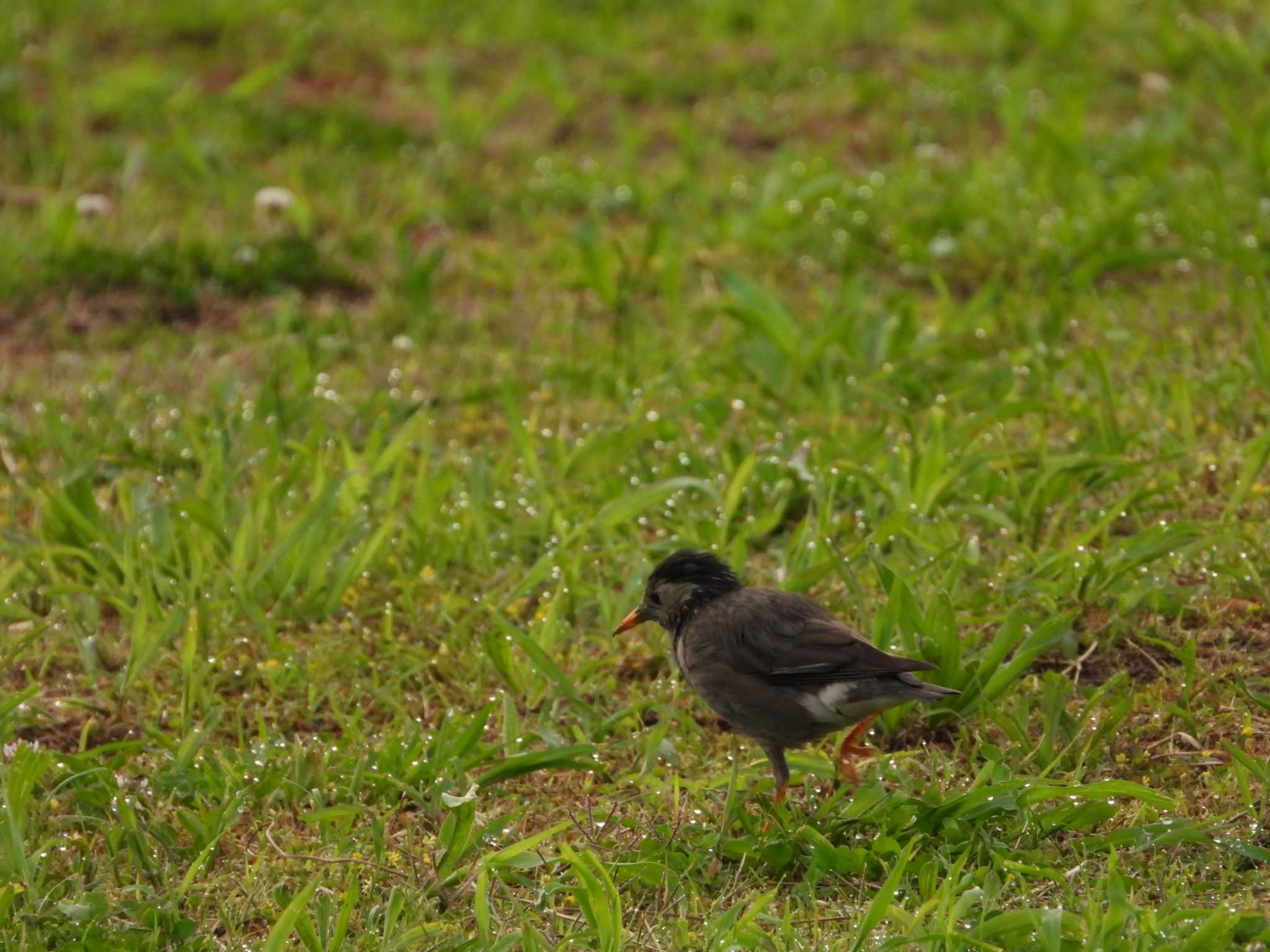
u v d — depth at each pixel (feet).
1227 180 57.16
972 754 29.96
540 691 33.55
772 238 56.24
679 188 61.82
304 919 24.93
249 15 77.66
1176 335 47.14
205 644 35.22
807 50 73.15
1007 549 37.17
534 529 39.06
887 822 27.50
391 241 58.59
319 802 29.60
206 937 25.76
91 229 58.18
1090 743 29.60
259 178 62.59
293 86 72.13
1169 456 38.55
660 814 28.99
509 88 67.10
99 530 38.60
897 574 32.50
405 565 38.68
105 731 33.35
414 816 29.48
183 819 28.48
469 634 35.76
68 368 50.31
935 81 69.00
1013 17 72.90
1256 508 37.60
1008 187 58.03
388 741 30.99
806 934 25.20
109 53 74.54
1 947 25.22
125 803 28.09
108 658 35.81
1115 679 30.66
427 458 40.42
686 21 77.77
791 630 29.19
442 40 76.48
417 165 64.69
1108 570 34.40
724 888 26.66
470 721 32.32
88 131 66.95
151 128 66.90
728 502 37.93
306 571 37.04
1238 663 32.04
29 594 37.70
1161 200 56.34
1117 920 23.26
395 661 34.78
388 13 78.38
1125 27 72.54
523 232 59.77
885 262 55.16
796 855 27.40
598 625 36.70
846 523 37.83
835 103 68.64
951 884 25.02
